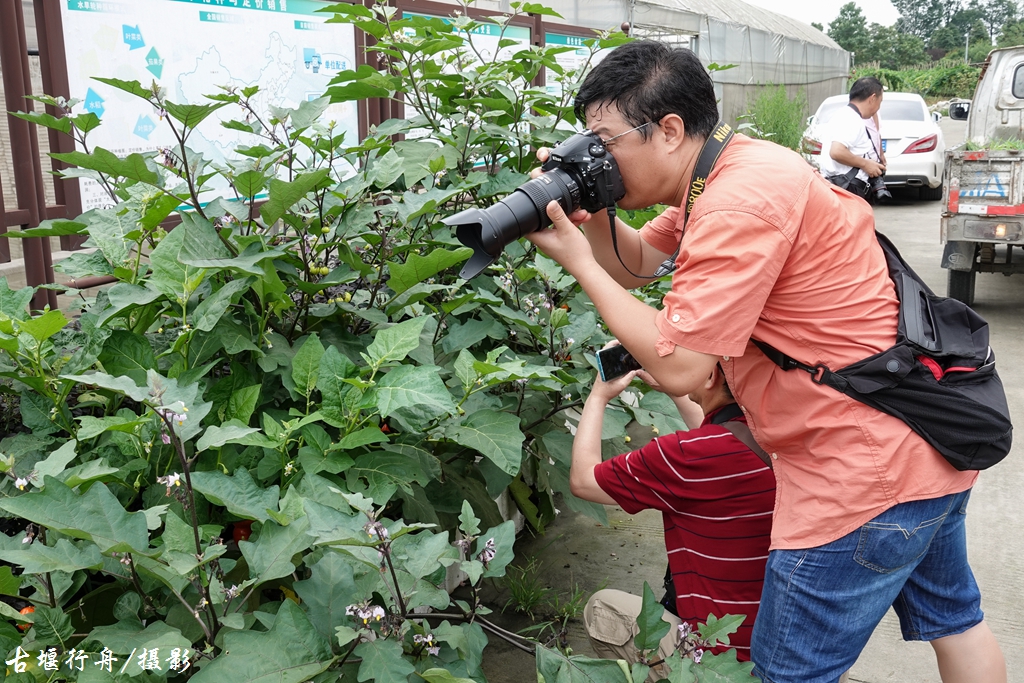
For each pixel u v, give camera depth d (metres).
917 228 11.39
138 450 1.91
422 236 2.73
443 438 2.23
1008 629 2.96
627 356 2.17
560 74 3.40
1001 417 1.73
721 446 1.95
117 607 1.70
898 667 2.78
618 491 2.06
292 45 3.89
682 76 1.80
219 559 1.69
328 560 1.70
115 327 2.23
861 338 1.74
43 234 2.37
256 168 2.37
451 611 2.93
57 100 2.41
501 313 2.38
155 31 3.27
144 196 2.31
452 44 2.93
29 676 1.52
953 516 1.94
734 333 1.66
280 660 1.48
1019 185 6.61
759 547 1.97
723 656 1.75
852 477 1.73
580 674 1.79
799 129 15.34
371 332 2.58
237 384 2.12
